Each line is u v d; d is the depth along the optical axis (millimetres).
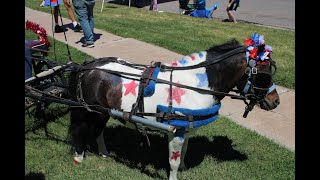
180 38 11320
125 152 5645
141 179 4969
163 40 10852
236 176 5008
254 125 6395
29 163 5316
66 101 4762
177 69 4355
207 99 4254
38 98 4965
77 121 5000
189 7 17500
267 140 5848
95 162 5387
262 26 14406
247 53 4184
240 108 6996
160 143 5871
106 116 5145
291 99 7273
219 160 5379
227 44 4398
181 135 4305
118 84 4508
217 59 4258
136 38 11227
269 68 4230
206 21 14742
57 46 10195
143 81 4359
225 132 6102
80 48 10188
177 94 4207
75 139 5168
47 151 5625
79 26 12016
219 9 18938
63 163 5359
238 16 17031
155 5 18266
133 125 4594
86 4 9836
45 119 6508
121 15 15352
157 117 4242
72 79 4891
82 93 4754
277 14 17500
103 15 15133
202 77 4270
